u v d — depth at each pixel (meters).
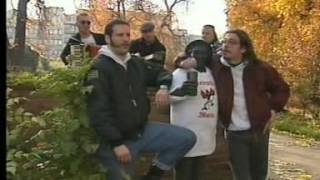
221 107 3.24
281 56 12.65
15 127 2.70
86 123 2.66
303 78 12.04
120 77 2.66
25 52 4.05
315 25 11.98
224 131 3.54
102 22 15.20
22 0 8.52
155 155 3.23
